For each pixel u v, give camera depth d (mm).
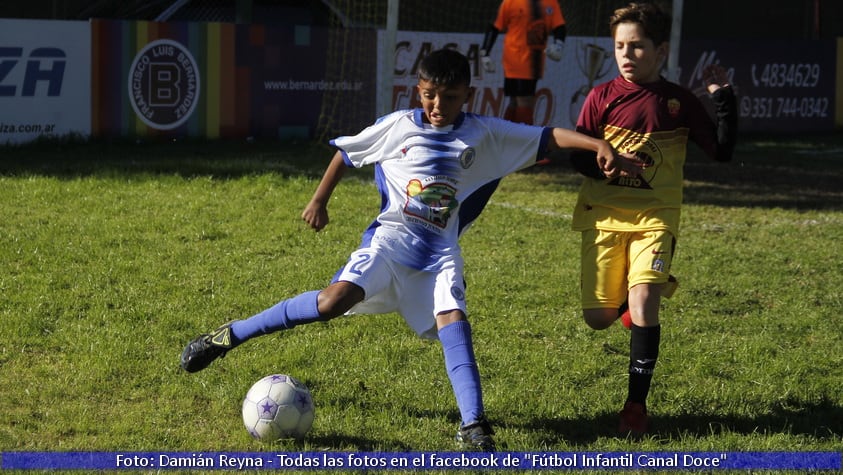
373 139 3639
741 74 14766
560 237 7199
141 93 11227
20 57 10477
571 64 13273
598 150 3463
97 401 3822
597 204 3834
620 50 3727
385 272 3504
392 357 4430
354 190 8609
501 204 8523
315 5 13500
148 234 6613
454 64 3391
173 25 11289
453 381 3379
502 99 13141
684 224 8070
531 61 11039
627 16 3701
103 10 13031
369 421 3678
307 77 12133
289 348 4461
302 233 6848
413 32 12648
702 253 6875
